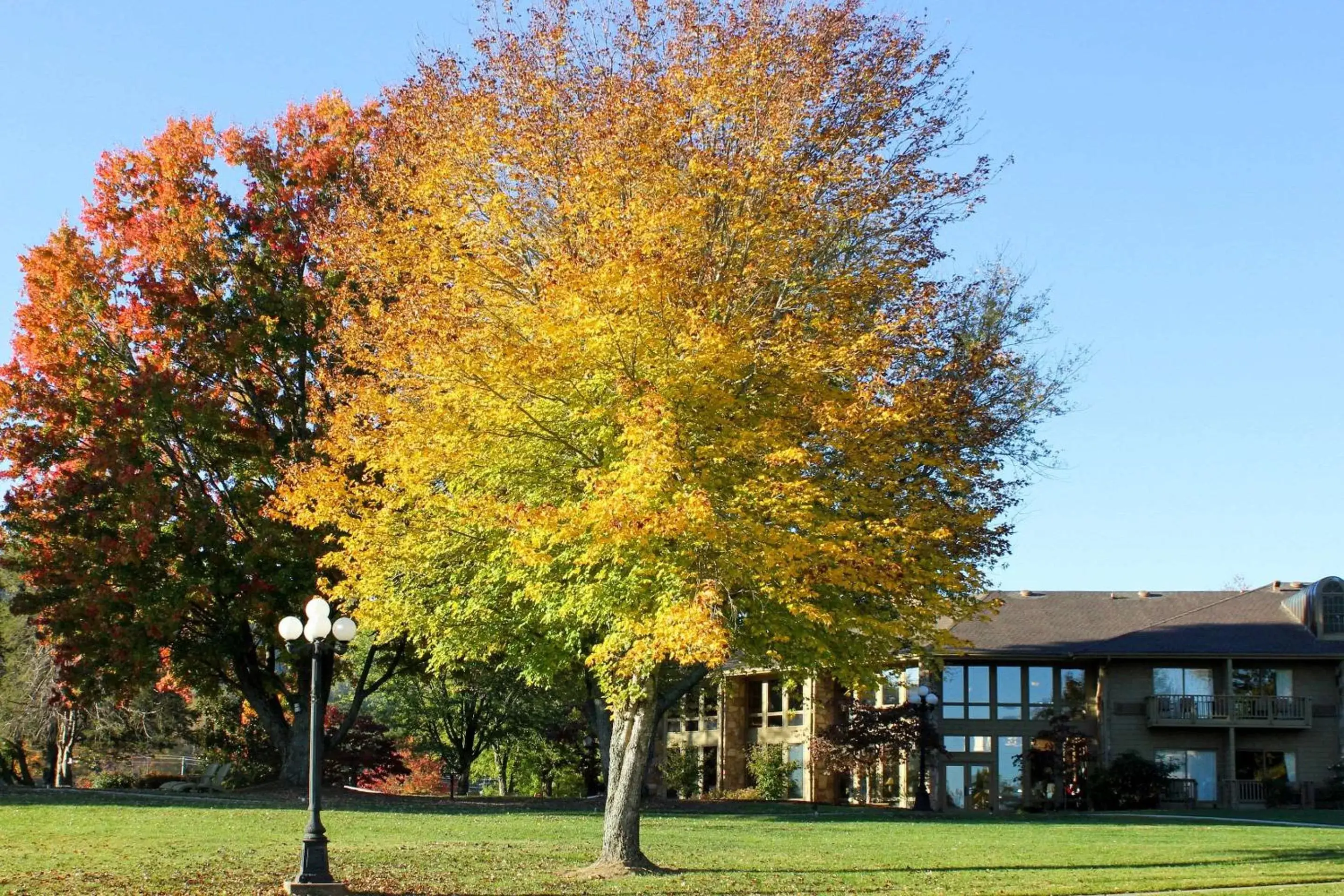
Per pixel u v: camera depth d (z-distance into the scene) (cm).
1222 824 3281
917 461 1845
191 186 3462
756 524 1666
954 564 1883
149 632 3173
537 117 1988
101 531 3281
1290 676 4653
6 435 3250
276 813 2905
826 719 4716
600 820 3014
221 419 3241
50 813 2684
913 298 1988
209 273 3378
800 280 1959
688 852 2267
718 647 1575
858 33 2030
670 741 5744
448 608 1972
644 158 1866
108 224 3469
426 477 1883
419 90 2136
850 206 1964
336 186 3394
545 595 1831
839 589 1842
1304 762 4591
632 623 1683
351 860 2011
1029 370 2748
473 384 1797
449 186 2009
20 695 4656
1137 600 5112
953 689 4781
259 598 3209
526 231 1977
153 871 1803
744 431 1725
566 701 4869
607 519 1603
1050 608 5041
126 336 3362
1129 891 1728
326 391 3119
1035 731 4734
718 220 1912
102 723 4691
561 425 1844
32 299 3344
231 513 3391
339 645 3778
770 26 1991
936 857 2183
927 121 2052
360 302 2677
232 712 4725
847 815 3550
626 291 1689
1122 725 4662
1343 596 4638
